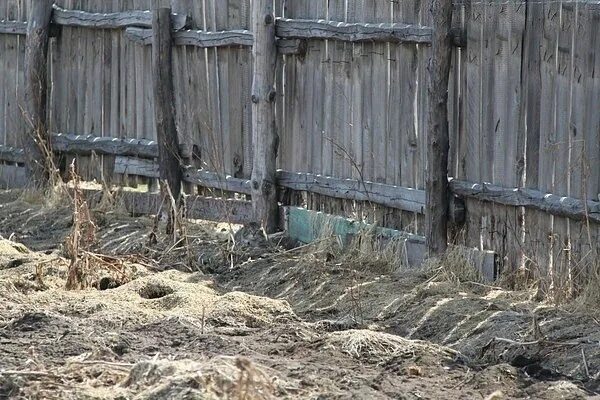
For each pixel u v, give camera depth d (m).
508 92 33.94
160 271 37.19
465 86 35.41
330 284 34.88
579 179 32.00
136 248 40.00
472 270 34.81
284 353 27.47
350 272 35.88
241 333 29.52
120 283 35.22
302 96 40.53
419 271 35.50
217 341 27.88
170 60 44.38
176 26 44.16
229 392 21.59
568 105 32.19
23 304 31.75
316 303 33.75
